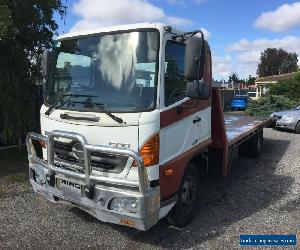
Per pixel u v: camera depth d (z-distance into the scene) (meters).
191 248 4.99
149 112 4.48
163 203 4.80
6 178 8.12
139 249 4.94
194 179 5.75
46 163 5.11
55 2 9.42
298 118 16.58
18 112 9.39
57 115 5.00
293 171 9.15
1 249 4.90
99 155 4.57
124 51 4.75
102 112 4.58
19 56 9.58
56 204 6.50
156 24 4.64
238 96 30.36
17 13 8.60
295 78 31.91
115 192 4.41
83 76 5.00
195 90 4.70
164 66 4.66
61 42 5.39
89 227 5.58
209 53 5.87
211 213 6.23
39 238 5.22
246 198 7.06
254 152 10.53
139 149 4.45
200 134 5.83
